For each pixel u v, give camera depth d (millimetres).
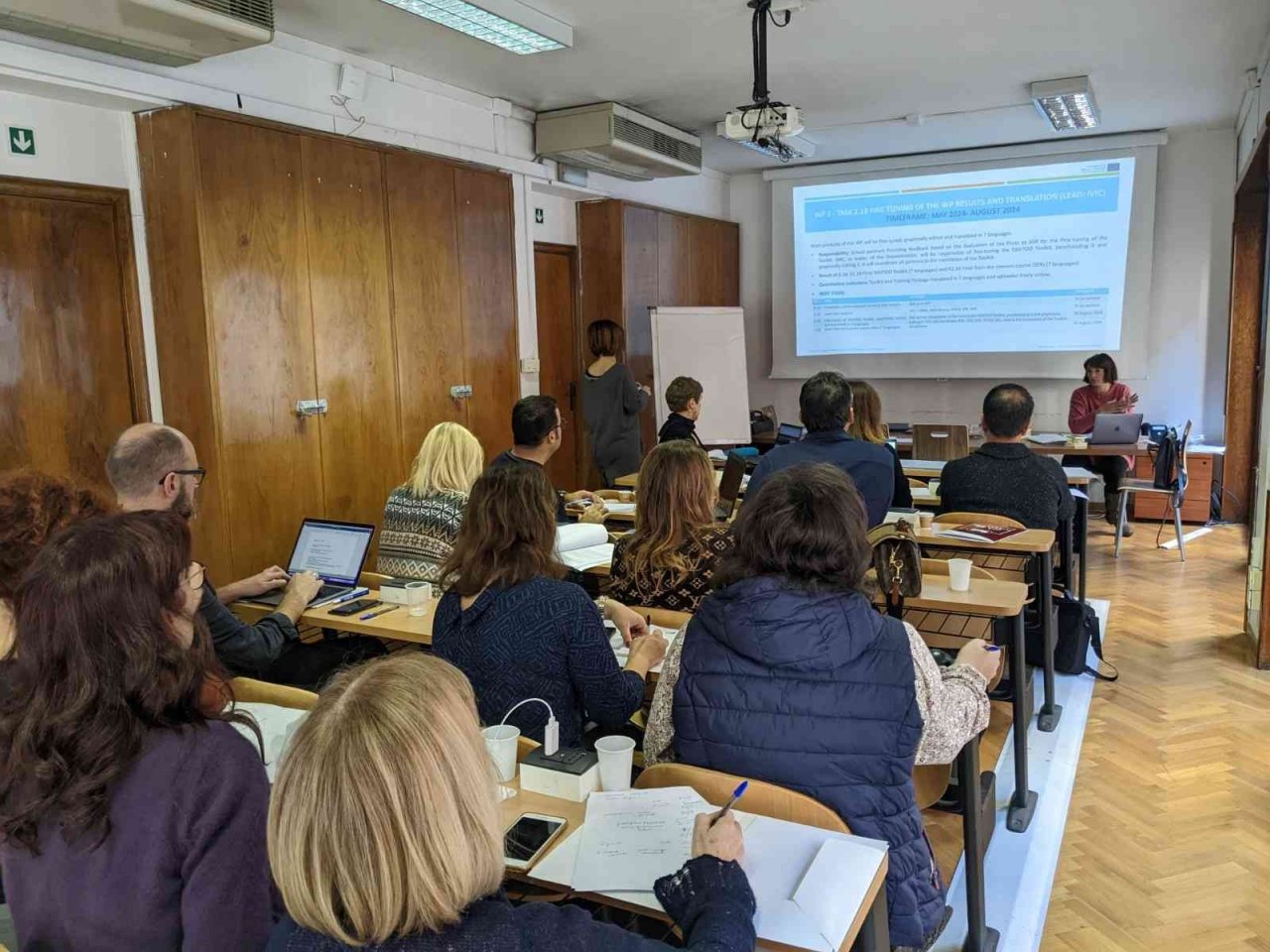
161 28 3406
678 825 1354
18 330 3672
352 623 2684
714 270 8312
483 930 845
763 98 4406
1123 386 6926
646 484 2484
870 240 8102
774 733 1493
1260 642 3973
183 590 1128
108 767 1032
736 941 973
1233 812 2787
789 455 3320
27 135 3621
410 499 3164
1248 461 6875
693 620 1607
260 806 1100
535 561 1967
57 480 1544
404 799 801
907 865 1503
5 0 3113
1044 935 2234
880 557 2264
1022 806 2748
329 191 4578
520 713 1930
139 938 1061
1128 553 6137
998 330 7766
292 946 836
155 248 4066
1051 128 6945
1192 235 7195
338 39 4582
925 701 1609
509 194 5797
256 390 4238
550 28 4410
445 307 5336
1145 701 3650
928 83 5719
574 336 7082
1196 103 6273
